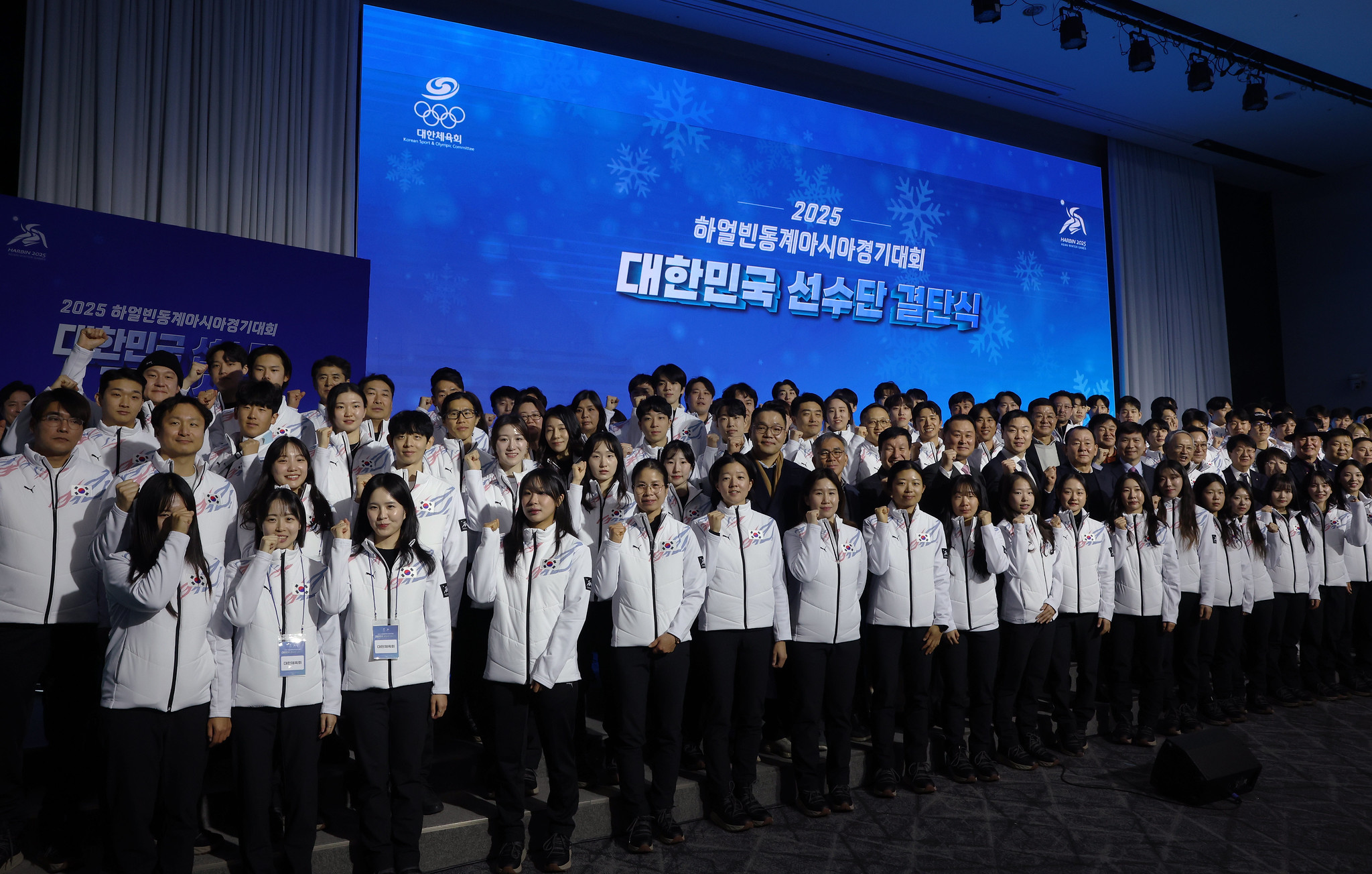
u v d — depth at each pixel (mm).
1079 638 3770
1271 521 4586
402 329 5355
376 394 3254
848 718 3154
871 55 6914
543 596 2650
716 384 6316
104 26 4707
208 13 4977
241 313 4352
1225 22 6605
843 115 7016
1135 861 2760
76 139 4641
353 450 3188
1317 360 9703
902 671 3344
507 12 5887
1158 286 8586
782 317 6590
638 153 6168
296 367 4520
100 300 3967
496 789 2635
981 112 7766
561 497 2725
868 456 4156
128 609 2174
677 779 2994
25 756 2768
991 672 3449
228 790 2631
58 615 2377
